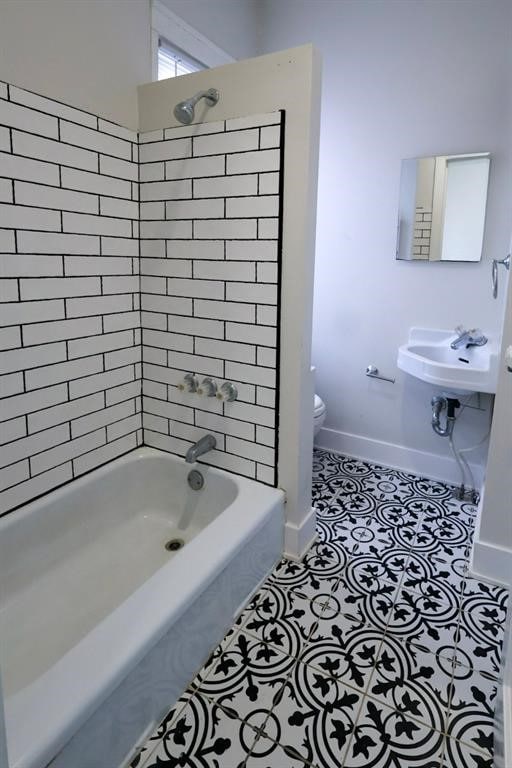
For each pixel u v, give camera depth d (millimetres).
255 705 1287
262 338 1722
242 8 2549
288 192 1568
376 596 1694
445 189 2309
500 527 1750
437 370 2115
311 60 1453
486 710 1275
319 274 2771
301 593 1703
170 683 1260
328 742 1194
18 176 1416
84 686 995
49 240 1545
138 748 1167
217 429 1916
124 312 1910
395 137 2393
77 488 1760
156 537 1963
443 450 2600
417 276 2473
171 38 2082
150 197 1857
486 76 2129
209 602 1393
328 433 2973
